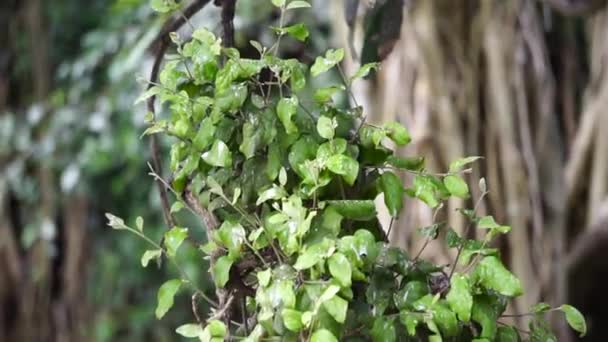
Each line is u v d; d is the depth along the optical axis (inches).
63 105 233.9
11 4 254.4
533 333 98.8
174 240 99.1
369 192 98.3
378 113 166.9
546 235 169.6
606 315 193.3
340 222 96.7
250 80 98.0
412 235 154.2
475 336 97.4
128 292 237.9
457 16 166.4
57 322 244.7
